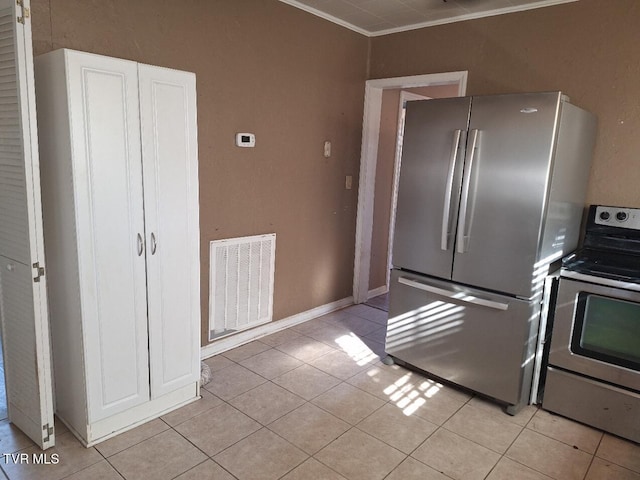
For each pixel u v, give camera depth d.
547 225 2.41
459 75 3.36
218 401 2.54
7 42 1.78
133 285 2.15
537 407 2.64
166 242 2.25
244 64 2.97
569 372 2.47
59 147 1.93
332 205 3.88
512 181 2.41
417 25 3.56
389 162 4.50
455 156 2.58
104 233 2.02
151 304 2.24
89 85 1.89
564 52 2.88
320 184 3.72
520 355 2.47
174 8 2.55
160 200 2.20
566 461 2.15
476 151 2.52
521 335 2.46
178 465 2.01
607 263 2.50
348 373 2.94
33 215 1.87
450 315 2.72
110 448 2.10
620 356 2.29
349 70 3.77
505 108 2.40
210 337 3.08
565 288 2.42
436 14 3.33
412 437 2.29
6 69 1.82
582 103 2.84
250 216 3.20
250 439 2.21
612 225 2.64
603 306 2.32
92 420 2.10
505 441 2.29
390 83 3.78
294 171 3.47
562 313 2.45
